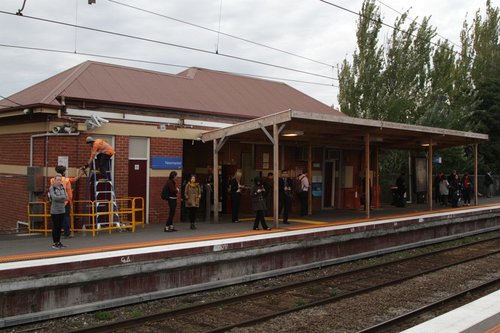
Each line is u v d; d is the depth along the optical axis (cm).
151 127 1493
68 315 845
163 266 979
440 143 2272
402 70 3086
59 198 1015
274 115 1330
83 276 871
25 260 875
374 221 1582
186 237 1190
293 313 861
